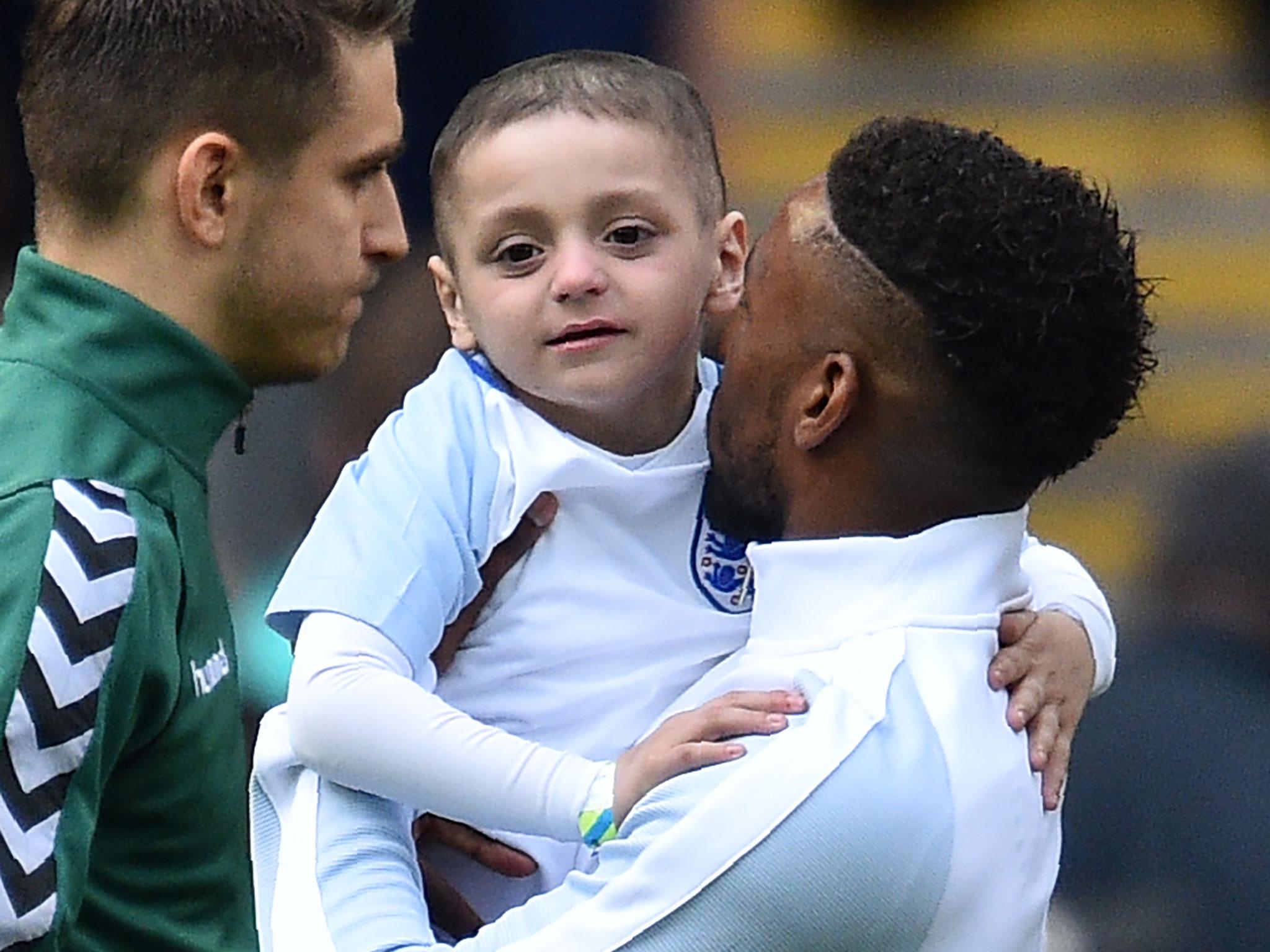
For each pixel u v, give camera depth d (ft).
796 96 50.49
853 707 21.57
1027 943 22.16
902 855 21.07
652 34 48.62
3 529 20.45
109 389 21.85
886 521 22.80
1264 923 36.50
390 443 25.11
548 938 21.53
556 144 24.62
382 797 23.89
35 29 22.89
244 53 22.25
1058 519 47.29
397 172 45.80
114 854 21.93
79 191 22.45
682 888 21.09
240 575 42.32
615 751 25.02
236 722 23.58
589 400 24.76
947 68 50.93
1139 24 50.75
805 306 22.25
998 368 21.40
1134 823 37.29
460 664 25.16
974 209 21.53
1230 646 38.17
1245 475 39.04
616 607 25.07
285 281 22.90
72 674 20.15
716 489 24.59
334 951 22.81
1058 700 23.26
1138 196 50.72
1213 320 49.42
